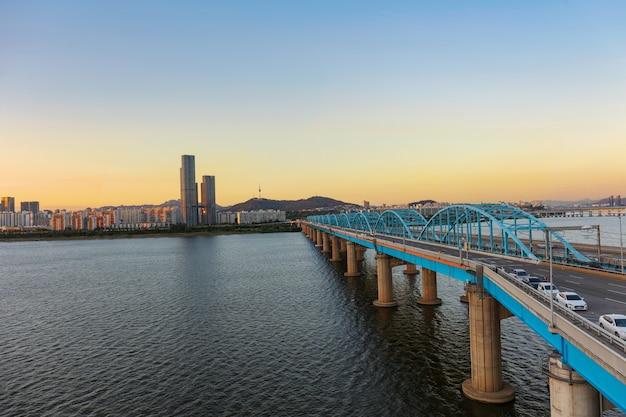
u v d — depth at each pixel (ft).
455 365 164.45
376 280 364.58
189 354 186.91
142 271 471.21
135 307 285.64
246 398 142.82
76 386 155.74
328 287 338.54
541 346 180.45
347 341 197.98
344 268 446.19
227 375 162.30
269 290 331.98
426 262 204.64
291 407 135.95
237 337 209.67
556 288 128.67
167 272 455.63
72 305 300.20
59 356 189.37
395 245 245.04
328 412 132.26
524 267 175.52
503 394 134.62
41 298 330.34
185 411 134.82
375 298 288.51
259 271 440.04
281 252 649.20
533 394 137.69
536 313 99.55
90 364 177.99
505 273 131.64
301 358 178.09
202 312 264.11
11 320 259.60
